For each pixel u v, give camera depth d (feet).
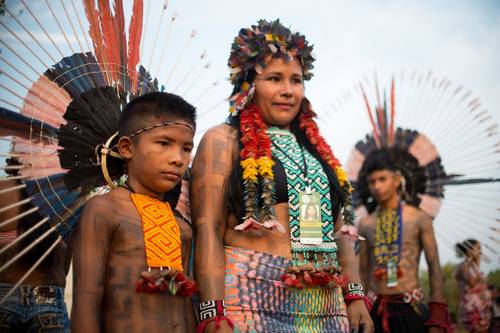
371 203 24.12
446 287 37.14
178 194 11.38
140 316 9.64
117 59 11.80
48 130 10.71
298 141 12.77
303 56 12.49
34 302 12.00
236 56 12.48
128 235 9.85
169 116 10.28
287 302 11.19
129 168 10.48
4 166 10.16
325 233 11.65
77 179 10.78
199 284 10.85
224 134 11.81
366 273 22.38
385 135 24.36
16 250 11.59
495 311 29.19
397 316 21.04
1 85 10.37
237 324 10.79
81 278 9.46
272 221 10.98
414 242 21.71
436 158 23.63
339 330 11.64
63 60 11.06
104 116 11.07
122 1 12.03
